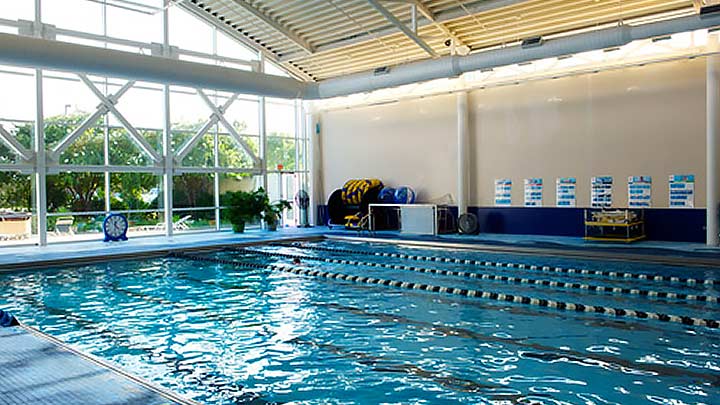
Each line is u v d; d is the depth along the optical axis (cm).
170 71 1101
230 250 1220
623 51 1184
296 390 398
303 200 1775
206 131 1559
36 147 1269
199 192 1595
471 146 1459
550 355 468
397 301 692
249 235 1483
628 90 1216
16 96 1262
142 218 1483
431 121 1542
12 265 959
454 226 1492
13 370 395
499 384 402
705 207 1129
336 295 732
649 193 1194
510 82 1338
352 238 1384
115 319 612
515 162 1384
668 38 1030
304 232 1552
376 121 1672
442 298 708
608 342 504
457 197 1491
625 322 576
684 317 577
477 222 1395
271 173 1781
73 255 1062
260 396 388
